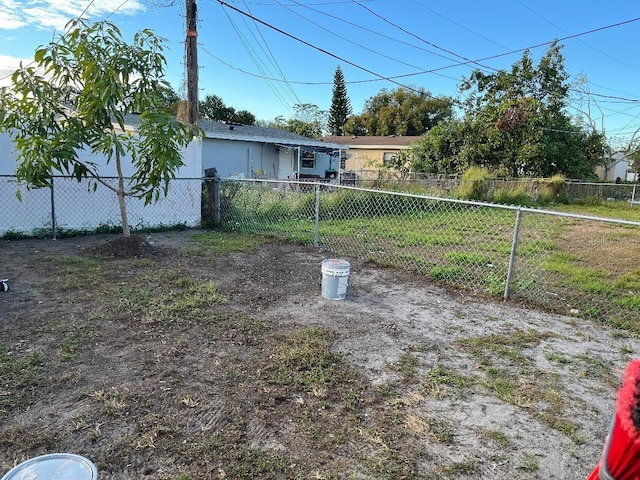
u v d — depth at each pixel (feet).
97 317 12.33
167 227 27.32
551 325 13.24
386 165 73.72
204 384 9.00
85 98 17.79
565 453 7.30
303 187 38.99
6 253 19.67
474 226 31.65
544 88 69.05
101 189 25.41
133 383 8.93
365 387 9.14
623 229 34.47
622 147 101.45
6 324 11.66
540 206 53.42
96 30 18.06
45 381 8.87
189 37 28.58
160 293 14.66
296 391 8.86
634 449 3.14
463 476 6.68
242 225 28.22
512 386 9.44
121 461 6.67
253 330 11.89
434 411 8.38
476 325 13.03
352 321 12.92
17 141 17.63
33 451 6.81
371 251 22.66
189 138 19.66
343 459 6.93
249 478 6.44
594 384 9.69
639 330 12.94
